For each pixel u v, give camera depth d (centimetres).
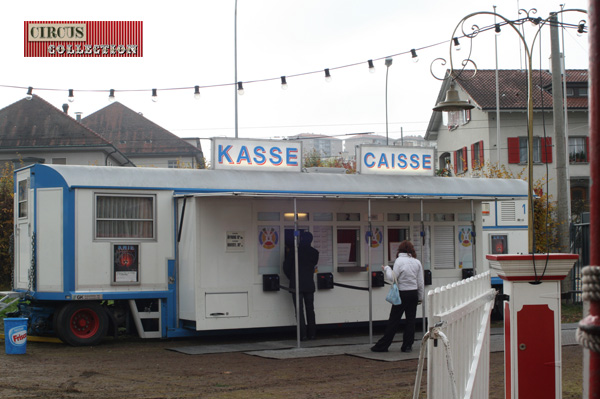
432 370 445
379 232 1482
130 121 5625
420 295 1179
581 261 2047
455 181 1600
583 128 3775
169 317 1323
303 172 1480
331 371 1010
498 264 558
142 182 1317
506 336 566
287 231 1384
